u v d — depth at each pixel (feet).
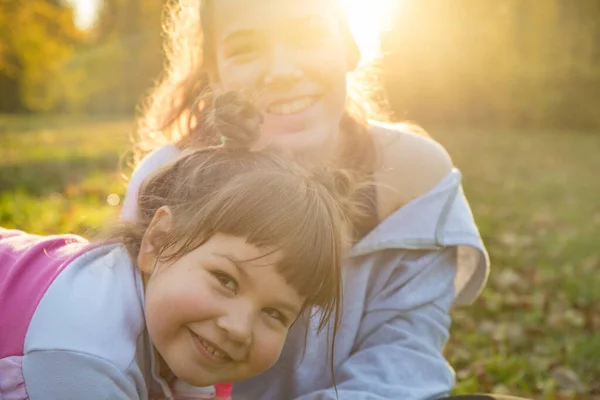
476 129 52.34
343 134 6.47
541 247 16.57
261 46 5.92
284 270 4.65
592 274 14.30
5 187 22.11
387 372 5.86
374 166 6.43
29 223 16.24
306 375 6.17
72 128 57.82
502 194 24.09
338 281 5.03
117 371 4.64
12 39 45.96
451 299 6.55
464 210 6.65
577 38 51.52
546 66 51.75
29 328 4.79
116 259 5.10
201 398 5.37
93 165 29.32
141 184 5.45
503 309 12.32
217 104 5.14
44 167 27.94
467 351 10.23
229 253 4.58
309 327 6.11
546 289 13.34
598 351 10.23
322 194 5.00
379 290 6.36
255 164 5.02
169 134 7.00
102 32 94.22
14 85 94.63
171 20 7.34
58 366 4.62
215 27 6.20
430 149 6.55
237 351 4.62
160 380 5.08
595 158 35.09
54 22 47.73
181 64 6.78
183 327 4.69
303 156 6.00
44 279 4.99
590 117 51.08
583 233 18.11
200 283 4.59
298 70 5.85
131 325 4.84
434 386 5.89
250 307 4.61
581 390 9.14
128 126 60.34
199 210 4.73
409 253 6.36
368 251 6.25
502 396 5.70
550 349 10.37
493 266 14.74
